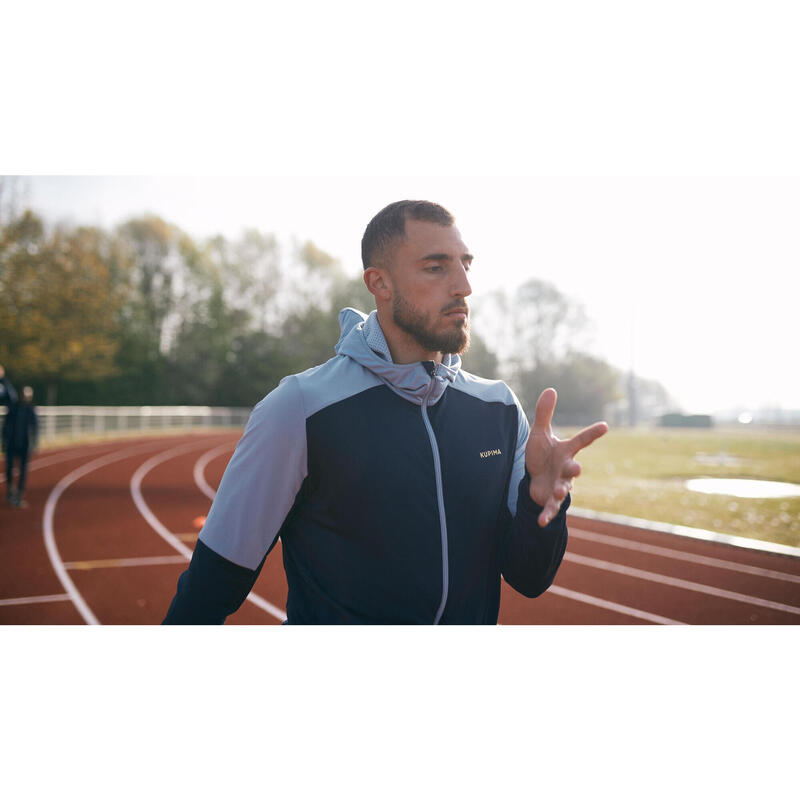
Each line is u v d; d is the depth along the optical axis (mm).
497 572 1503
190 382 35031
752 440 23094
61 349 25984
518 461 1563
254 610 4934
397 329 1424
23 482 8805
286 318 37938
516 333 42031
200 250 36062
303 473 1357
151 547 6781
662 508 8992
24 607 4934
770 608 5188
